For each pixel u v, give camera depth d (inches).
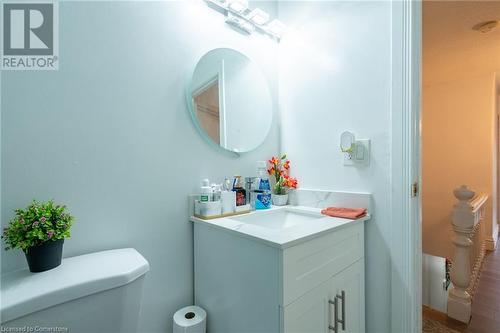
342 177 49.4
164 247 41.9
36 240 27.4
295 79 58.1
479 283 88.4
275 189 56.2
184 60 45.0
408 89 41.1
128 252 35.0
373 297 44.7
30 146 30.8
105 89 36.4
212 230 40.4
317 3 53.7
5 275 27.5
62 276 27.2
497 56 99.5
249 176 55.1
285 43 60.5
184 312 41.6
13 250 29.2
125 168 38.0
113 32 37.3
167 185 42.4
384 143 43.8
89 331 26.7
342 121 49.5
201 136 47.3
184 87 44.9
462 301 65.5
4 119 29.4
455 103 128.9
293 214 51.5
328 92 51.8
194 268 45.1
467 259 66.1
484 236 118.0
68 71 33.5
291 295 30.2
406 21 41.4
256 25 56.2
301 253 31.9
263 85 58.3
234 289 36.4
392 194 42.6
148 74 40.7
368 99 45.7
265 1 59.6
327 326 35.9
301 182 56.9
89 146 34.9
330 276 36.5
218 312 39.6
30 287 24.9
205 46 48.1
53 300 24.4
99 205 35.6
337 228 37.6
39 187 31.2
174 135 43.5
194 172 46.1
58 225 28.7
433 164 135.2
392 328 42.4
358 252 43.1
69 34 33.7
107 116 36.5
